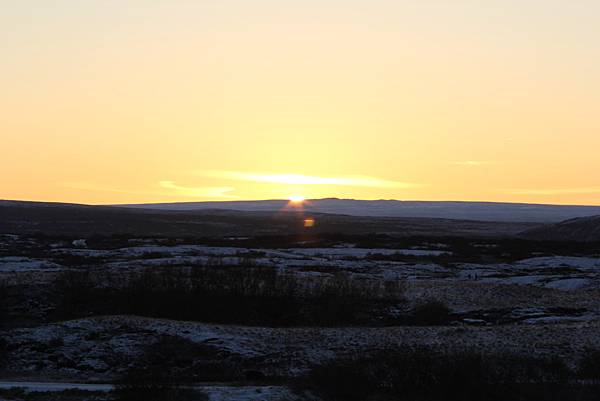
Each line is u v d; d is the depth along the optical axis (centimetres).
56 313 5459
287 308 5484
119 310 5459
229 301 5484
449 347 4353
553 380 3644
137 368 4122
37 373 4153
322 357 4309
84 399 3178
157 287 5547
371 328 4994
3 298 5625
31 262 7262
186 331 4684
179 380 3825
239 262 6894
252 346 4488
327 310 5478
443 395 3425
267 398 3250
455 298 6059
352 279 6419
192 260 7238
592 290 6506
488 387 3441
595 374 3844
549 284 6769
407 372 3525
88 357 4344
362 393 3400
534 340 4519
